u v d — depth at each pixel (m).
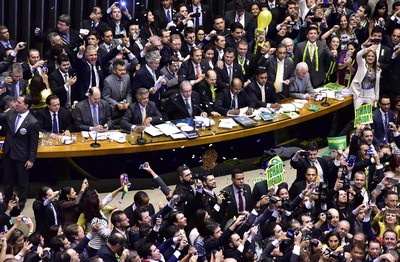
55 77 44.47
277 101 47.62
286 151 47.31
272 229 37.22
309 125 49.34
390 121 47.31
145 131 43.53
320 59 49.97
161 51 47.66
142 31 49.31
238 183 40.38
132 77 46.75
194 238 36.81
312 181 41.47
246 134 45.03
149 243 35.22
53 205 38.56
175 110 45.28
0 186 43.62
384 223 40.38
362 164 43.50
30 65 44.75
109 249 34.97
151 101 44.62
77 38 47.69
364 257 37.78
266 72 47.03
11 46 46.69
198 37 49.28
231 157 46.94
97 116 43.69
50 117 42.84
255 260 35.78
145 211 37.03
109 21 49.00
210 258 35.97
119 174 44.56
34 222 41.06
